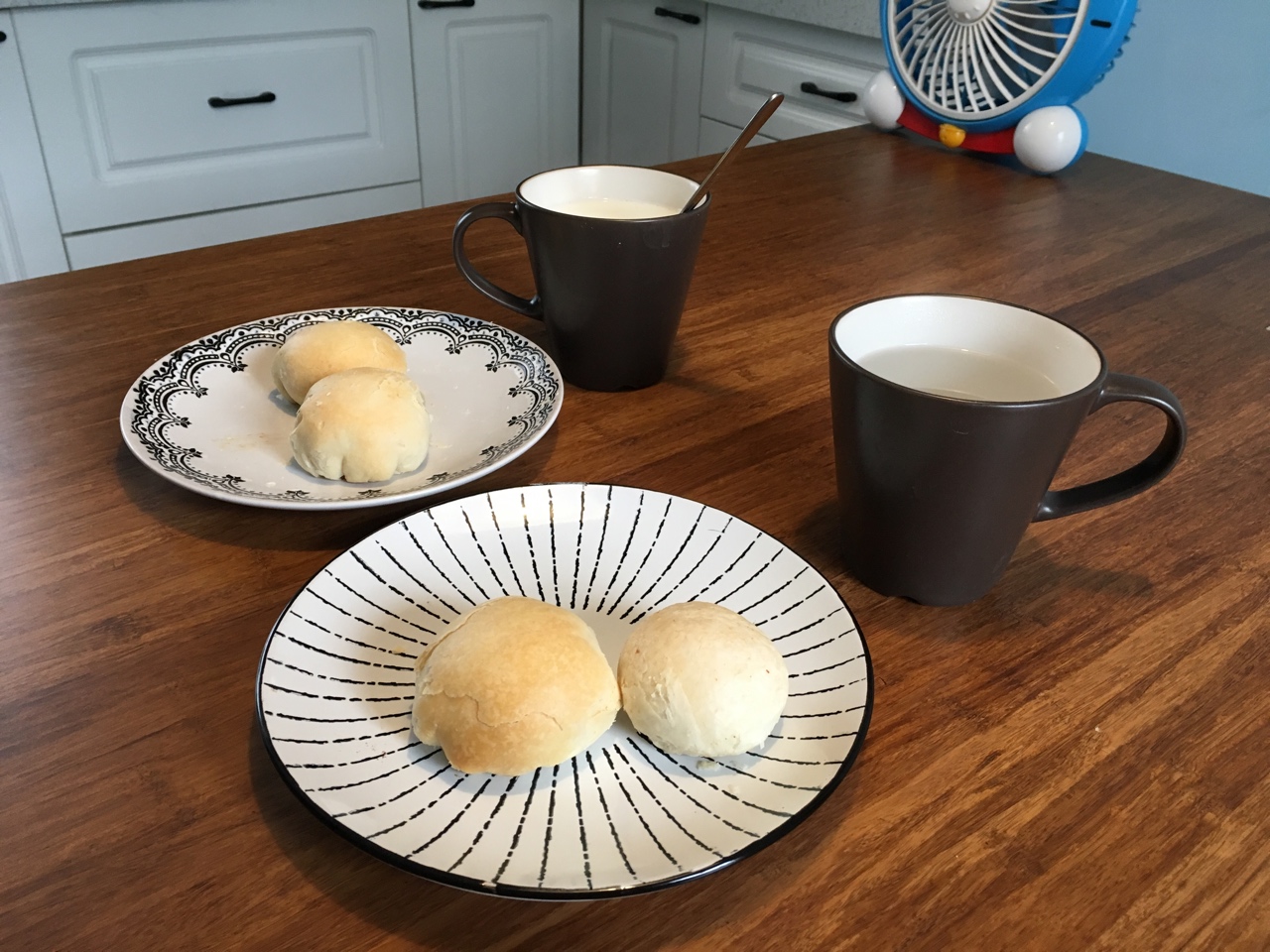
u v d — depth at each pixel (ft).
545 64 6.87
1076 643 1.48
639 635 1.25
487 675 1.14
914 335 1.62
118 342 2.20
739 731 1.15
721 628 1.23
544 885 0.98
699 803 1.13
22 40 4.79
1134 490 1.46
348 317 2.16
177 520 1.66
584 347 2.04
